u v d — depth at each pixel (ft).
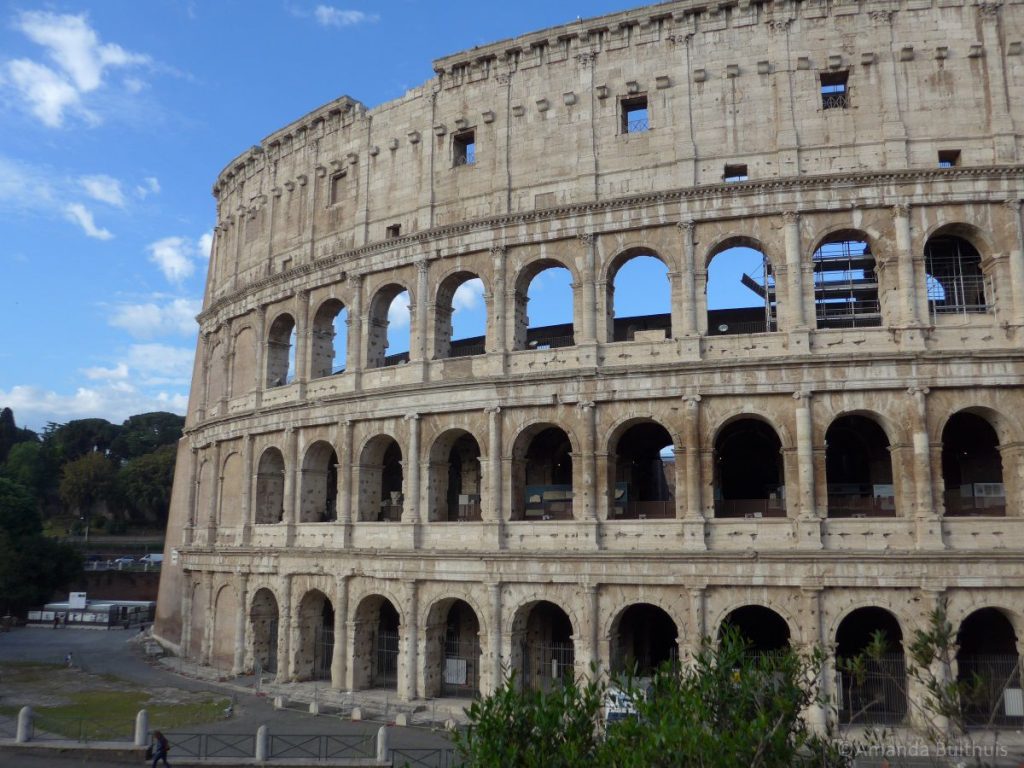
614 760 68.03
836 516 174.19
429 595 190.29
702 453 171.73
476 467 218.38
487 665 179.32
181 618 272.10
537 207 195.00
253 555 226.17
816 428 167.43
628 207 185.26
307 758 151.02
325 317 233.76
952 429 189.98
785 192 176.45
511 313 193.36
